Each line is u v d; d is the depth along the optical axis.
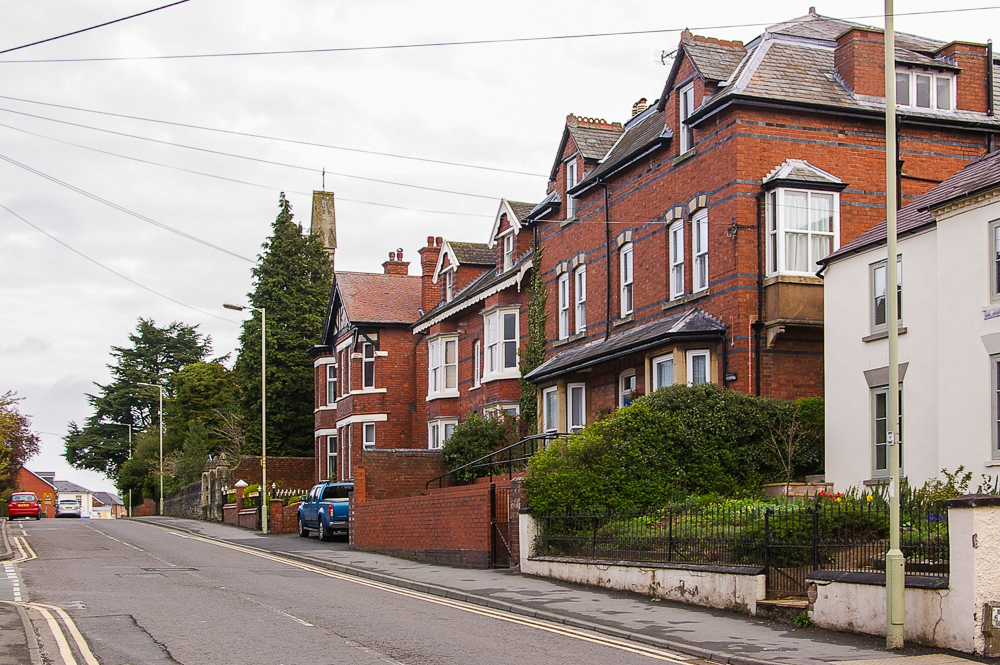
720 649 12.66
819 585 14.08
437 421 41.53
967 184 18.19
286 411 56.59
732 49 26.59
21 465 65.50
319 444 52.34
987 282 17.41
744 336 23.44
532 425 33.28
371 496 32.25
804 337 23.78
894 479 12.77
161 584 19.75
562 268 32.47
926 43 28.39
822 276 22.27
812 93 24.62
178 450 73.44
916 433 19.19
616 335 29.11
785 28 27.31
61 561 25.12
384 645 12.94
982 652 11.66
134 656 12.16
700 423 22.19
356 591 19.28
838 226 24.02
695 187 25.58
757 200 23.92
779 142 24.27
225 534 38.47
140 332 94.81
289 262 57.91
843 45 25.36
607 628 14.34
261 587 19.47
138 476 79.31
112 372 94.25
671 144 26.84
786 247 23.50
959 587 11.96
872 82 25.08
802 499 19.27
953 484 16.83
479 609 16.84
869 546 14.37
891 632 12.43
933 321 18.91
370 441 46.78
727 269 24.05
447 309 41.03
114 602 16.86
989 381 17.20
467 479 32.12
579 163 31.95
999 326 17.08
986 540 11.87
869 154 24.88
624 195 29.12
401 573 22.31
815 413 22.80
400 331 47.34
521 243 36.22
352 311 47.44
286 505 42.28
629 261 28.98
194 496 58.31
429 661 11.88
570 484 21.22
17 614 15.05
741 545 15.91
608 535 19.38
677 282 26.50
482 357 38.78
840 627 13.68
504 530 23.12
